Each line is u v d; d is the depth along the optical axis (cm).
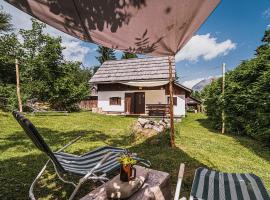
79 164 353
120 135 1026
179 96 2144
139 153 690
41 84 2159
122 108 2306
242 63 1259
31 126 269
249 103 1080
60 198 380
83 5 278
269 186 452
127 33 312
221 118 1347
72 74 2391
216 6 245
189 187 433
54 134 1012
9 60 2427
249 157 727
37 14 304
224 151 784
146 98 2270
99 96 2373
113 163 351
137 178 276
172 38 308
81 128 1212
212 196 253
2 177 463
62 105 2314
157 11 268
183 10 259
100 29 313
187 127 1493
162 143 811
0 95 1978
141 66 2358
